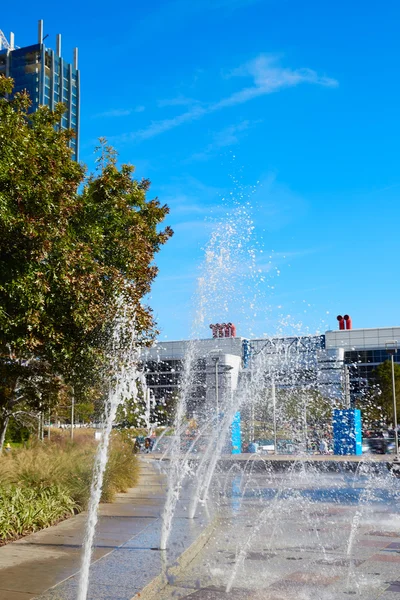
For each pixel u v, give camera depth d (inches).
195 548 358.0
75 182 558.9
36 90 6003.9
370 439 1771.7
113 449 699.4
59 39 6387.8
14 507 401.4
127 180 658.8
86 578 269.0
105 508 506.6
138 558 318.0
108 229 604.7
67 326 523.2
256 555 358.9
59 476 505.4
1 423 676.7
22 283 449.4
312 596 274.4
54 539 368.8
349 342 3120.1
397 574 316.5
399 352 3043.8
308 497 675.4
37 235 450.9
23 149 463.2
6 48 6161.4
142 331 619.8
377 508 581.9
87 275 501.0
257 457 1435.8
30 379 632.4
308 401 1697.8
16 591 252.1
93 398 630.5
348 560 349.1
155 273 675.4
